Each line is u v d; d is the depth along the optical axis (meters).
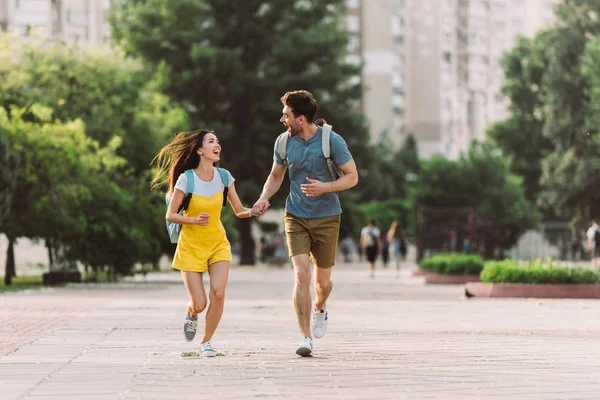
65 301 29.81
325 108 88.12
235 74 85.31
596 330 19.62
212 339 17.25
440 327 20.33
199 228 14.23
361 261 120.25
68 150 42.84
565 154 93.56
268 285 46.06
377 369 12.91
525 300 31.73
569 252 107.19
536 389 11.20
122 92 51.12
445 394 10.77
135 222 47.19
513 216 107.81
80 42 51.12
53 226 43.69
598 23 95.06
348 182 14.24
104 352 15.03
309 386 11.36
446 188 109.19
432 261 54.12
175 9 85.12
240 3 88.69
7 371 12.70
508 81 134.12
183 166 14.25
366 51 198.88
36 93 47.09
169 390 11.04
